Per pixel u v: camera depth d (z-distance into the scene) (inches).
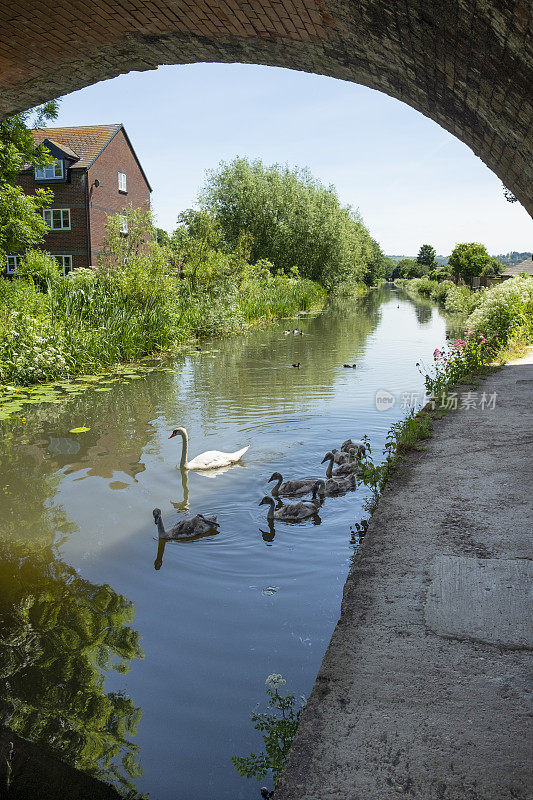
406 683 125.6
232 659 162.1
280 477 287.6
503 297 716.0
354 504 276.1
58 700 148.7
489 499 223.9
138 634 175.0
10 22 271.9
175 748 132.3
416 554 181.9
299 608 188.1
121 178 1518.2
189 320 911.7
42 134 1457.9
